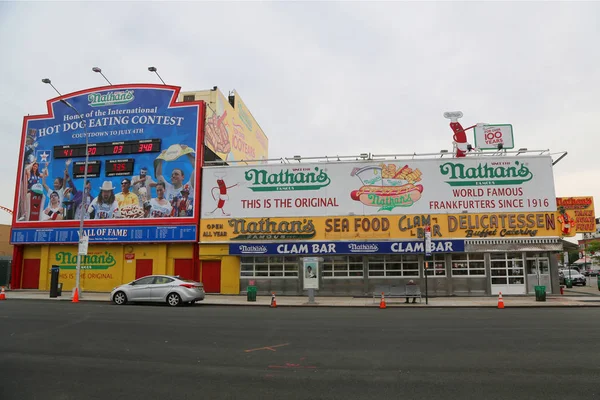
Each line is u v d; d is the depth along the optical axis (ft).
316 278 72.02
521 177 84.99
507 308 63.00
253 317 49.26
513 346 31.48
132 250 93.61
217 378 23.35
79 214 95.25
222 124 122.83
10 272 102.22
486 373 24.16
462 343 32.68
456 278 84.28
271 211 89.61
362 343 32.78
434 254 85.56
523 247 82.28
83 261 94.84
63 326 41.09
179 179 92.58
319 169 89.81
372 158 90.89
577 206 98.63
